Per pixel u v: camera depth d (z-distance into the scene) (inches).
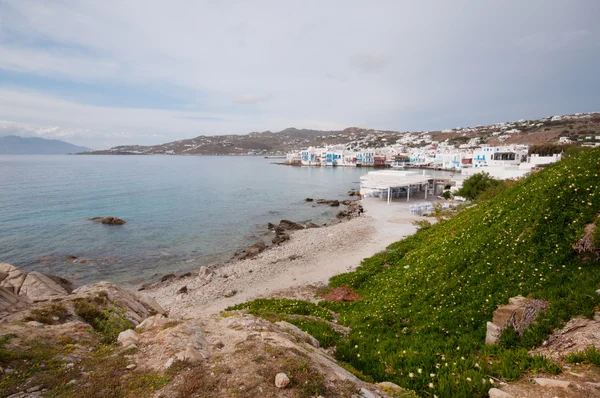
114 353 247.1
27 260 1285.7
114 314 351.9
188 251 1471.5
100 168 6323.8
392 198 2775.6
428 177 2866.6
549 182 536.7
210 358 237.0
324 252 1327.5
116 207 2364.7
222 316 364.5
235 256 1412.4
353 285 774.5
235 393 192.2
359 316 500.4
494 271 439.2
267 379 206.7
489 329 324.2
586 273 346.0
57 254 1365.7
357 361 326.0
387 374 295.7
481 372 265.4
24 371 210.4
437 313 415.2
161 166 7431.1
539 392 217.0
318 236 1646.2
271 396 190.5
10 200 2472.9
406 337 379.6
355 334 410.0
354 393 209.2
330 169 6845.5
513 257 438.6
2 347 232.5
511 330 309.0
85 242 1537.9
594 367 230.2
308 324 439.2
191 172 5782.5
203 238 1678.2
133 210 2281.0
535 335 289.6
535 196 530.9
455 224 829.2
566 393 208.1
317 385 203.8
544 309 313.9
